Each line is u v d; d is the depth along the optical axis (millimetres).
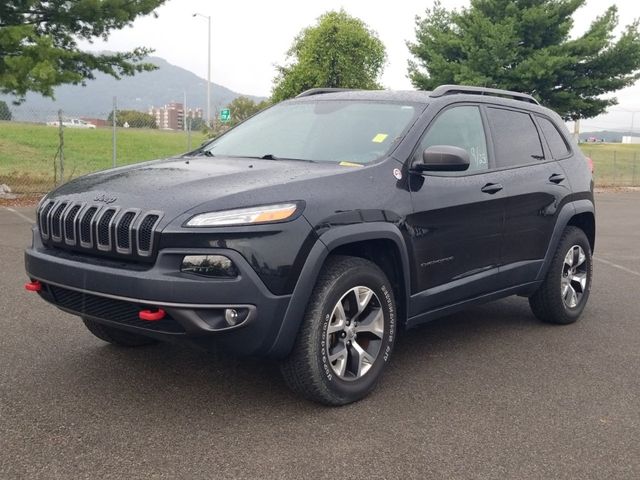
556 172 5781
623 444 3600
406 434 3635
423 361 4906
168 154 23219
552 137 6016
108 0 15398
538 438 3643
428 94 5043
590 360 5027
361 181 4090
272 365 4633
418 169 4410
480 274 4957
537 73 25172
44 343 4961
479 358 5004
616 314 6461
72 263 3711
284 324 3619
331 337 3938
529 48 26594
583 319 6246
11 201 14188
